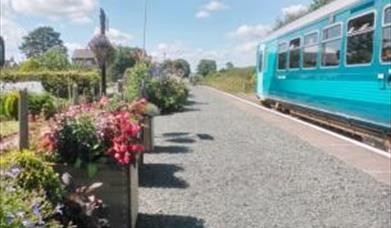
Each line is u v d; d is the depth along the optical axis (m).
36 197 4.38
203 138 15.05
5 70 43.41
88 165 5.84
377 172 9.88
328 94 16.02
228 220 6.93
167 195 8.23
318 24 17.16
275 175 9.69
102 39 17.94
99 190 5.90
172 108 26.02
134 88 23.17
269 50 26.23
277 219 6.97
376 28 12.39
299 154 12.04
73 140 5.89
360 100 13.38
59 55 53.12
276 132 16.47
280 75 23.20
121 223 5.96
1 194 3.81
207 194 8.30
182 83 30.05
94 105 8.51
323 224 6.76
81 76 33.56
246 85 52.91
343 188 8.63
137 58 27.88
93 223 5.02
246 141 14.37
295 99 20.45
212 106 30.03
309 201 7.86
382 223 6.80
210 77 93.25
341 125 15.79
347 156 11.72
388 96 11.71
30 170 4.84
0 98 20.64
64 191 5.05
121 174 5.90
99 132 5.95
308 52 18.41
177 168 10.36
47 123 6.56
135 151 5.95
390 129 11.92
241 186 8.84
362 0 13.34
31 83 29.31
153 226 6.67
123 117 6.27
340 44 14.91
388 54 11.73
